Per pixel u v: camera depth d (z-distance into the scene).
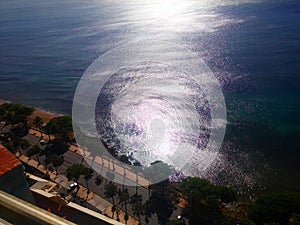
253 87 91.62
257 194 55.28
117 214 48.41
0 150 17.20
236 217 48.47
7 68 136.88
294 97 84.06
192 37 147.75
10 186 15.69
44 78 121.06
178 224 44.50
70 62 134.62
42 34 191.25
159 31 167.38
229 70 104.62
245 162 63.44
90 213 24.36
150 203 50.50
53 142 72.44
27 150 69.00
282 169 60.91
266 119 76.38
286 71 98.31
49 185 28.06
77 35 179.88
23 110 85.31
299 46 116.06
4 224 6.82
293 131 71.00
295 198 46.19
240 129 73.69
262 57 111.12
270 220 44.22
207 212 48.22
